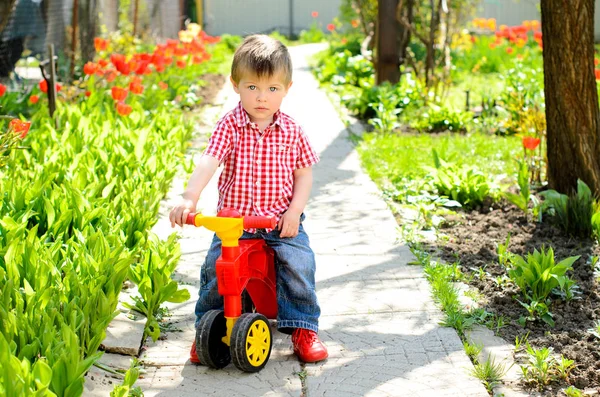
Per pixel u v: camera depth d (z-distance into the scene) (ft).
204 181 11.00
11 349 9.32
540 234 17.65
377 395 10.48
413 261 15.80
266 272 11.54
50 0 33.86
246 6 85.30
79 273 11.87
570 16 18.51
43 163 18.15
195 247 16.76
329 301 13.88
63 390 9.01
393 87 35.60
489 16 76.13
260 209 11.43
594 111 19.08
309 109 36.35
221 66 55.16
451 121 31.58
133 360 11.51
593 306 13.50
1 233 12.84
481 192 20.12
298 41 80.84
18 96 28.78
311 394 10.56
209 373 11.27
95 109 25.16
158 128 26.04
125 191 16.67
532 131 27.09
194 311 13.12
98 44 30.71
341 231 18.08
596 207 17.71
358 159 25.93
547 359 11.23
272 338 12.19
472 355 11.71
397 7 36.83
